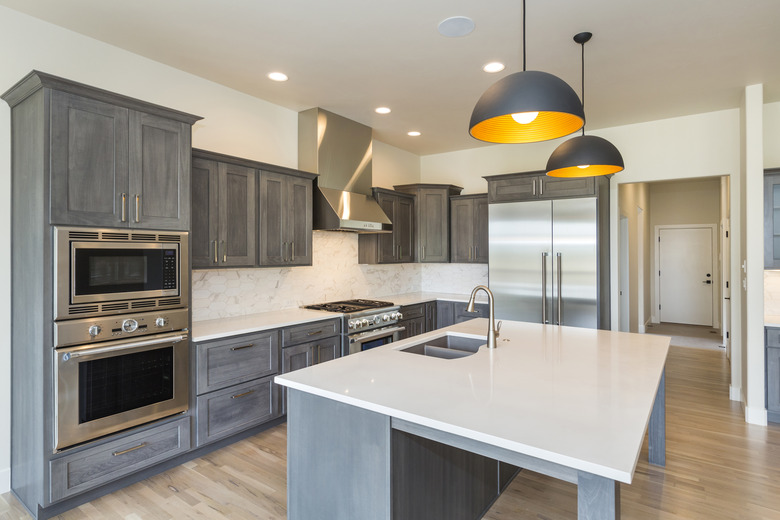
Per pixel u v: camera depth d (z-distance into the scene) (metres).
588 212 4.13
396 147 5.61
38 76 2.12
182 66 3.19
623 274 6.19
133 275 2.50
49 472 2.20
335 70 3.26
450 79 3.44
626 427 1.36
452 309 5.12
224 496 2.46
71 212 2.25
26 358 2.33
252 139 3.78
